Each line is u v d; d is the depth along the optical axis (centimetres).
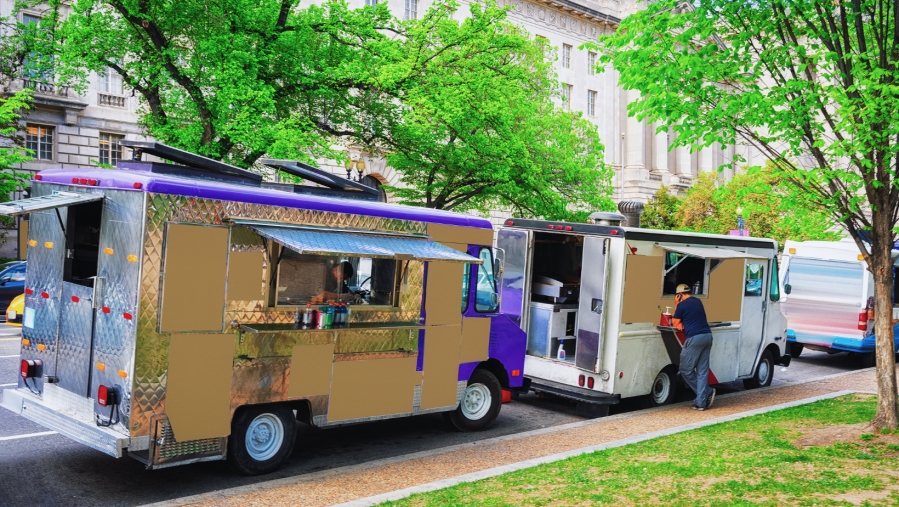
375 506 535
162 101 1858
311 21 1866
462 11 3553
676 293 1057
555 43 4275
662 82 797
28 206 567
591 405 990
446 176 2164
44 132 2720
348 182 821
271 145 1608
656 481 613
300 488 608
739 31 834
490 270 895
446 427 913
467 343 862
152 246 579
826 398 1062
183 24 1727
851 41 839
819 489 592
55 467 668
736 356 1194
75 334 633
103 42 1745
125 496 601
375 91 1955
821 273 1617
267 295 658
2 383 1010
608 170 2461
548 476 626
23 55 2069
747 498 566
